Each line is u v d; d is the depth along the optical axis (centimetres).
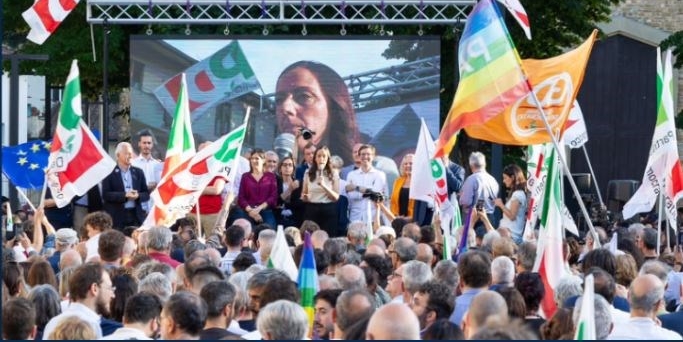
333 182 2347
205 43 2636
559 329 951
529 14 3344
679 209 2375
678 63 3453
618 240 1645
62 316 989
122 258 1425
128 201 2270
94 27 3222
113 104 4075
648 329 1039
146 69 2644
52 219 2289
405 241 1401
